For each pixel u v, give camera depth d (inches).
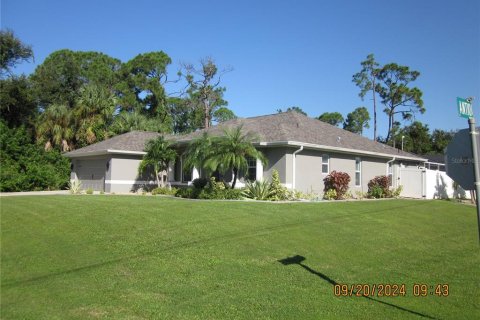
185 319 217.9
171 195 836.0
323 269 324.2
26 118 1588.3
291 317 226.2
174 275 287.4
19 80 1547.7
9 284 261.4
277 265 324.5
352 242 416.5
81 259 312.3
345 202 709.3
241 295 257.1
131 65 2132.1
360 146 987.3
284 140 754.2
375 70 2313.0
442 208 746.8
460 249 432.1
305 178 807.7
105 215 446.3
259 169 792.9
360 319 228.4
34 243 348.2
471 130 210.2
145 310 227.1
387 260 366.3
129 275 283.4
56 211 471.2
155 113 2119.8
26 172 1109.7
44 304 231.8
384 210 644.7
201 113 2112.5
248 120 1001.5
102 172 1040.2
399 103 2274.9
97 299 240.8
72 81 1955.0
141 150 1013.2
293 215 520.7
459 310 249.3
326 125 1061.8
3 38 1517.0
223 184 759.1
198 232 398.0
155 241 362.0
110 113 1486.2
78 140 1427.2
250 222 458.6
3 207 508.1
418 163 1306.6
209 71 2068.2
